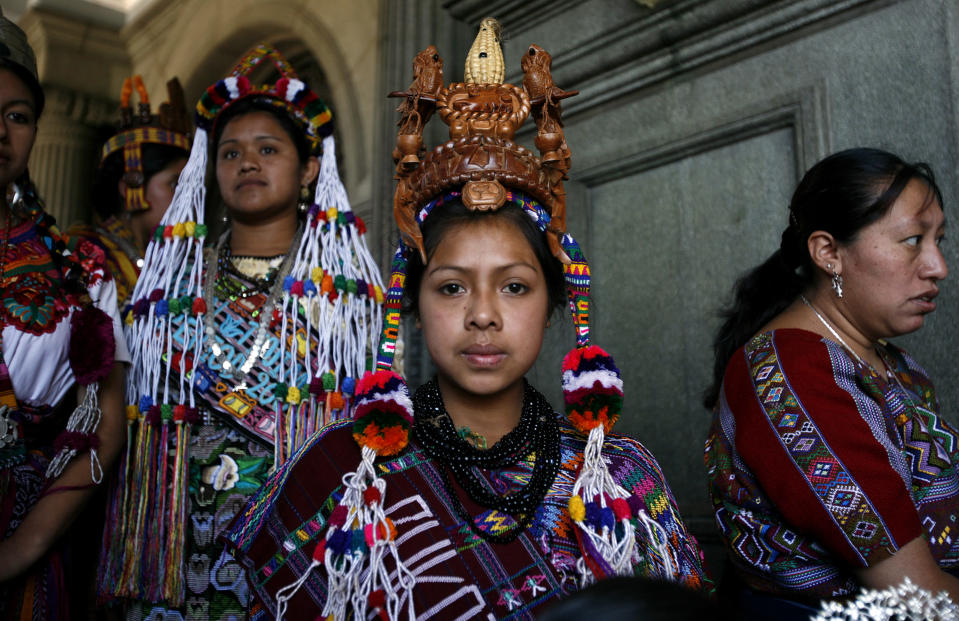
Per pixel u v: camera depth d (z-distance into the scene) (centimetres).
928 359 216
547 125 113
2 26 160
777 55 262
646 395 285
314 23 446
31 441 162
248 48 519
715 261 272
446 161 110
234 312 189
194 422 177
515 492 108
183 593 166
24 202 168
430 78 117
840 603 134
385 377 108
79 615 192
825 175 150
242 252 205
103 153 279
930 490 138
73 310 166
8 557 148
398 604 97
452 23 366
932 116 223
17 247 164
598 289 307
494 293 108
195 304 185
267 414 180
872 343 154
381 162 378
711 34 276
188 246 197
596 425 110
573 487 110
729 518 150
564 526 107
